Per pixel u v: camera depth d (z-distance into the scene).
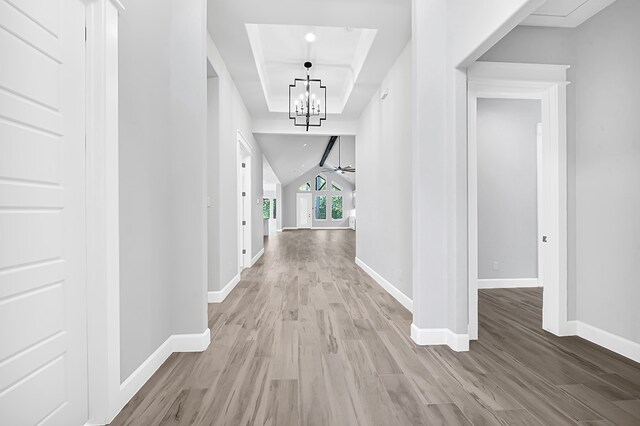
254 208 6.92
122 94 1.84
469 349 2.55
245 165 6.29
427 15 2.69
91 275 1.60
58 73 1.43
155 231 2.26
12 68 1.20
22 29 1.24
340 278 5.25
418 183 2.68
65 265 1.47
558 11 2.67
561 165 2.87
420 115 2.69
